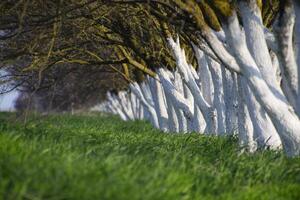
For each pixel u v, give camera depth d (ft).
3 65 121.39
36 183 58.03
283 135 94.84
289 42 94.38
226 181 76.89
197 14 102.42
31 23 116.67
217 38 102.53
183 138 136.67
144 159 82.69
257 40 98.32
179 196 64.34
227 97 141.59
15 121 119.75
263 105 95.61
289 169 84.84
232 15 96.84
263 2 132.36
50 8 124.06
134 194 57.52
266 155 96.78
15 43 133.90
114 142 116.98
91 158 77.82
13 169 62.54
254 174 83.10
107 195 56.18
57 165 66.23
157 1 110.73
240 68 97.76
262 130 107.65
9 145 79.66
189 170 78.54
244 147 108.47
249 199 69.92
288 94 96.07
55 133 110.32
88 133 137.08
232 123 140.77
